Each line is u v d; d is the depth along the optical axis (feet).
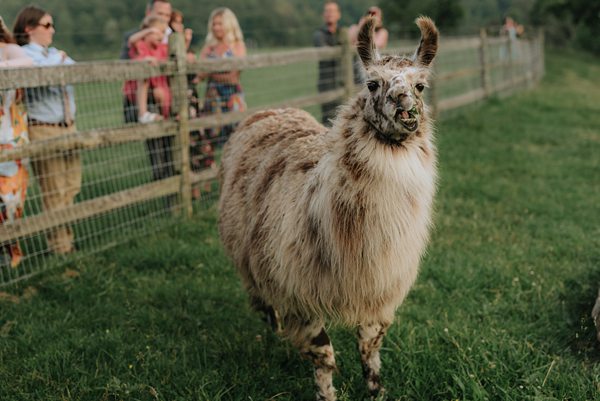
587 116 39.78
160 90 18.93
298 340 9.86
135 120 19.25
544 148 29.78
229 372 10.92
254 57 20.76
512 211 19.94
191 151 20.79
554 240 17.07
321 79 26.71
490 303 13.39
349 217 8.53
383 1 92.68
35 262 15.83
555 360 10.69
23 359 11.28
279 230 9.59
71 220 15.56
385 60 8.81
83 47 64.54
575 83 62.64
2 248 14.61
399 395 10.21
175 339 12.23
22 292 14.33
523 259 15.58
